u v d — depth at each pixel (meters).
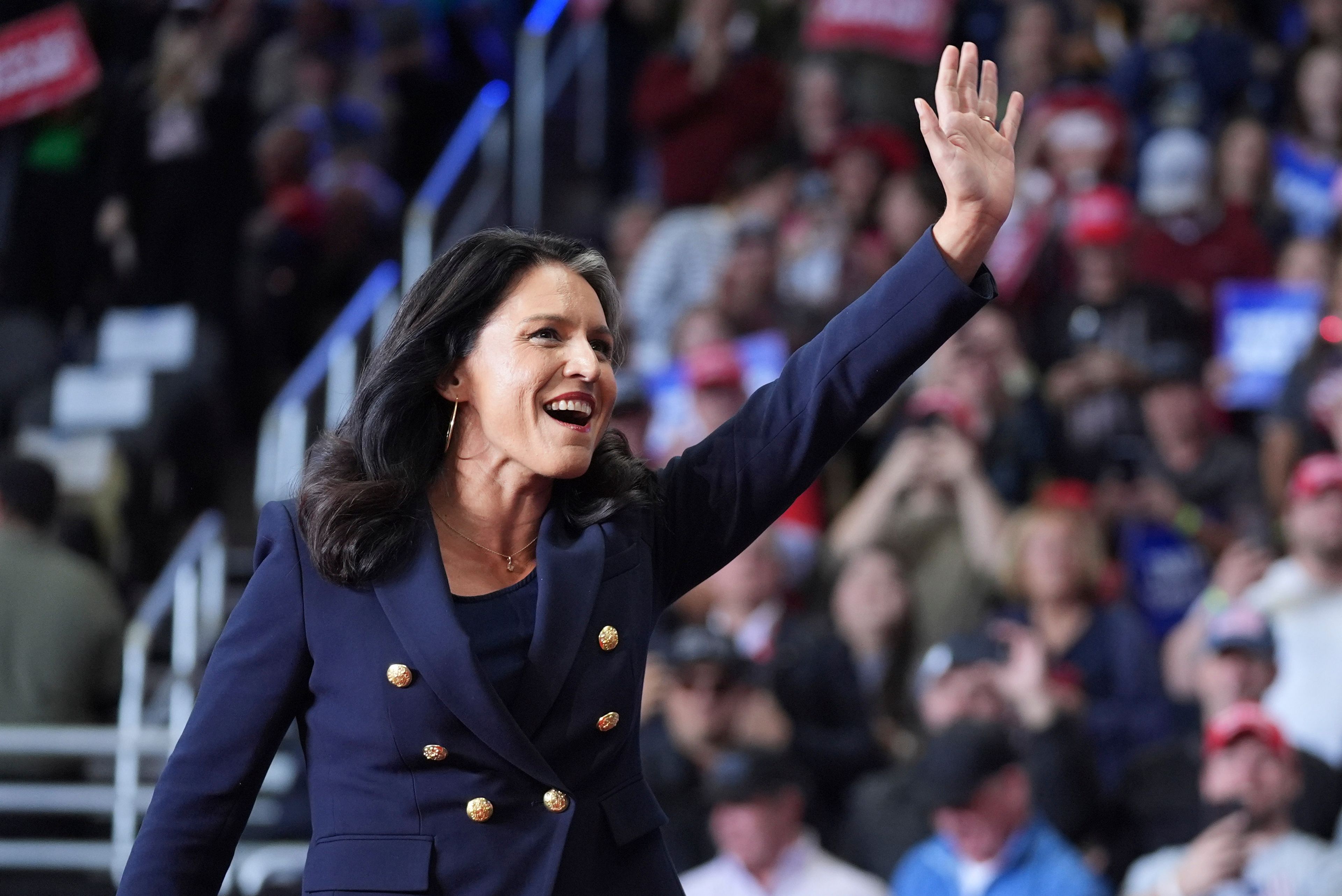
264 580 7.36
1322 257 28.67
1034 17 32.97
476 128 35.97
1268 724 16.55
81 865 20.62
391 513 7.27
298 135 34.28
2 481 21.61
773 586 21.12
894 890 17.00
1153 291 27.31
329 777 7.16
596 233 35.44
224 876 7.25
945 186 7.69
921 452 22.38
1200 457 24.45
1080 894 16.52
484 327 7.46
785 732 19.00
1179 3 34.00
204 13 34.88
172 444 29.28
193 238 33.56
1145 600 22.58
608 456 7.77
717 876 17.02
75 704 21.11
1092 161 29.61
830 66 32.72
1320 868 16.25
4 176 35.50
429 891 6.94
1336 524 19.34
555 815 7.08
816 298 28.41
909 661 20.55
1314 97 33.09
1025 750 18.12
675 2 39.00
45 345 31.62
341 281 34.78
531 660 7.12
